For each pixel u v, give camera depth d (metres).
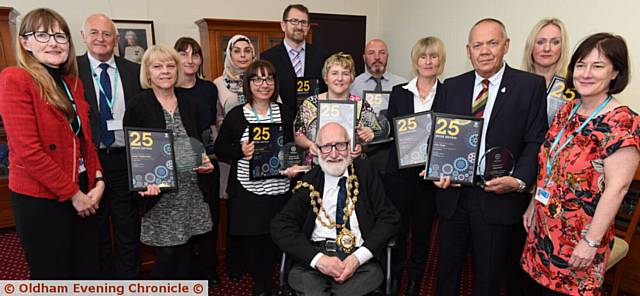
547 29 1.99
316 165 2.03
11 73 1.57
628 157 1.33
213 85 2.78
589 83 1.39
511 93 1.74
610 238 1.50
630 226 2.22
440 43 2.33
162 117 1.95
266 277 2.34
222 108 2.79
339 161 1.83
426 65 2.32
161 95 2.00
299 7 2.84
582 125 1.45
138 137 1.82
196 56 2.63
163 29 4.54
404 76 5.25
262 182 2.15
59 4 4.05
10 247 3.28
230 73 2.82
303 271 1.79
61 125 1.68
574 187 1.46
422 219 2.42
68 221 1.77
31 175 1.61
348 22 5.55
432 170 1.80
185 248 2.20
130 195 2.23
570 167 1.46
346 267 1.68
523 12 3.47
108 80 2.27
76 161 1.76
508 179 1.70
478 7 3.93
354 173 1.92
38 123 1.61
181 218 2.00
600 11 2.85
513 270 2.14
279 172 2.17
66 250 1.79
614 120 1.35
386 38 5.57
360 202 1.87
